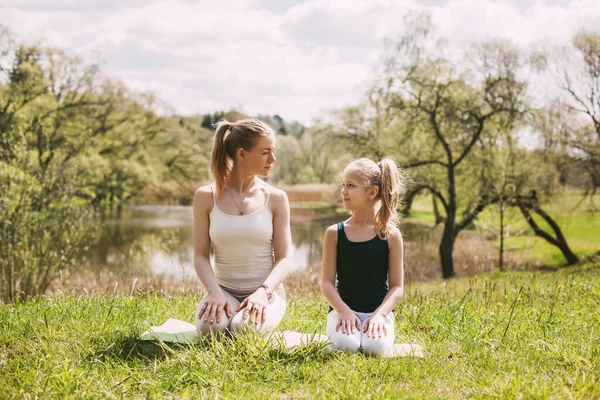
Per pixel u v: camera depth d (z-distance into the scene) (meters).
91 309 4.63
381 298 3.89
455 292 7.46
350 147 27.00
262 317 3.59
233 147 3.89
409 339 4.03
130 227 33.94
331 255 3.91
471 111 21.89
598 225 27.59
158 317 4.66
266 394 2.83
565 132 21.61
